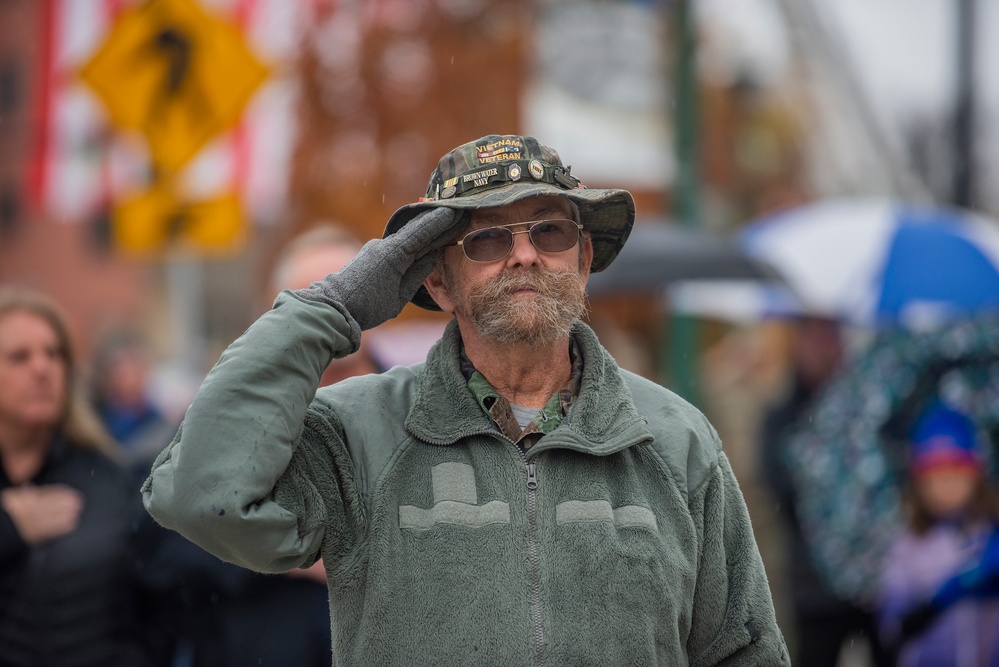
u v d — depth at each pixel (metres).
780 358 38.09
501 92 39.50
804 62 56.84
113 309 71.12
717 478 9.76
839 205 35.41
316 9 37.19
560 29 41.31
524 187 9.49
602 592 8.97
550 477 9.30
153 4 22.42
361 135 38.84
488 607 8.84
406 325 26.86
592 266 10.94
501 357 9.77
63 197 26.78
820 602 22.09
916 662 19.30
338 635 9.14
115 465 14.77
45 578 13.71
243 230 23.05
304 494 9.05
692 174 30.28
